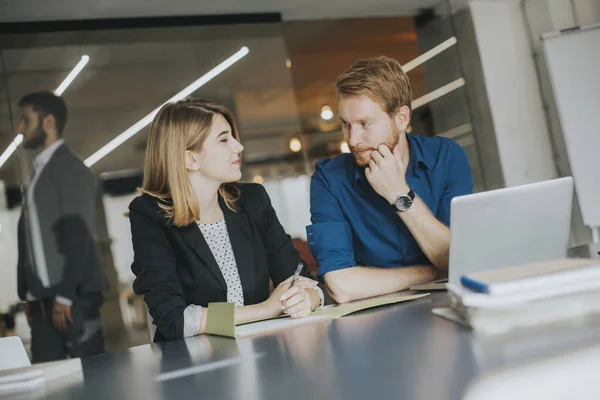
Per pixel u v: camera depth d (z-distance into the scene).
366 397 0.82
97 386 1.23
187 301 2.15
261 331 1.62
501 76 6.19
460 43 6.24
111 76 5.26
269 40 5.75
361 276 2.20
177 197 2.16
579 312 1.08
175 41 5.46
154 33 5.42
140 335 5.04
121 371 1.37
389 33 6.13
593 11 5.86
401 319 1.38
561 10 5.94
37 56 5.09
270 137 5.61
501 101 6.17
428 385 0.82
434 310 1.36
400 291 2.14
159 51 5.41
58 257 4.92
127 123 5.25
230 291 2.21
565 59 5.54
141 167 5.23
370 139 2.27
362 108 2.25
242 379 1.06
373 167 2.23
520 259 1.71
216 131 2.26
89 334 4.91
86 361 1.63
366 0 5.88
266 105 5.65
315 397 0.86
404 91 2.32
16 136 4.97
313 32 5.89
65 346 4.85
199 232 2.18
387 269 2.23
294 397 0.88
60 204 4.98
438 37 6.22
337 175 2.45
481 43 6.20
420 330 1.20
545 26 6.03
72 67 5.17
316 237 2.33
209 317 1.85
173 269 2.12
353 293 2.18
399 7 6.13
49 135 5.04
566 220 1.73
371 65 2.29
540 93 6.18
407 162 2.42
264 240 2.40
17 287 4.81
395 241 2.39
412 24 6.19
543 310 1.08
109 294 5.00
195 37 5.53
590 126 5.50
